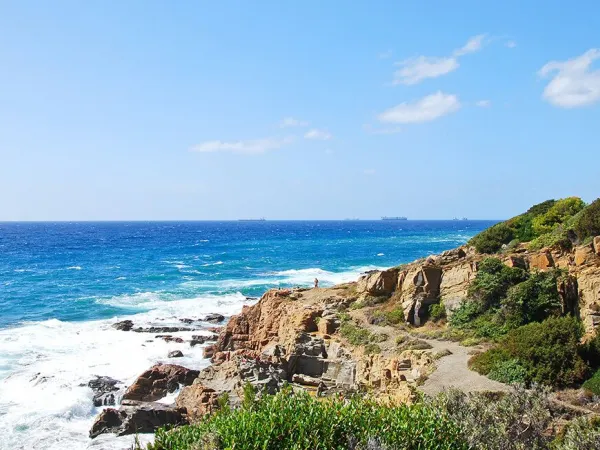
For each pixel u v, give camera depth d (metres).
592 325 27.02
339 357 34.81
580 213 35.22
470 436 16.16
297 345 36.31
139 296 73.75
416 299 35.97
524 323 30.12
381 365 31.05
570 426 18.03
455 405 18.17
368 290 40.31
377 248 146.50
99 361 43.22
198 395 31.36
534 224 39.97
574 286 29.89
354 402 17.48
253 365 34.06
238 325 46.03
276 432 15.48
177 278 90.81
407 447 15.44
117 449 27.72
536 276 31.36
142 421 30.14
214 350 45.34
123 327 55.22
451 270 36.34
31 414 32.41
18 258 129.12
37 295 74.94
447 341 31.56
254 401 20.59
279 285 80.12
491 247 39.44
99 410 33.75
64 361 42.94
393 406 18.75
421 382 25.62
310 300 43.78
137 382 35.75
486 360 25.67
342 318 37.88
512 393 19.31
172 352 45.31
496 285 32.47
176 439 17.48
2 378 38.47
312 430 15.56
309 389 33.47
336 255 127.69
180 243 184.62
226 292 76.00
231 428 15.85
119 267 107.94
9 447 28.25
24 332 53.12
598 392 21.77
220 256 130.12
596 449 15.91
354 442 15.34
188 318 59.75
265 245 169.75
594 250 30.06
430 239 183.75
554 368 23.50
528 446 17.11
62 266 110.69
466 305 33.69
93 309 65.44
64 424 31.28
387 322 36.25
